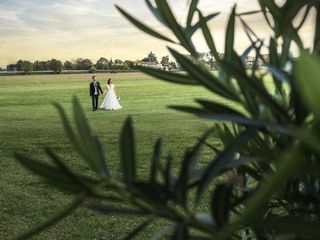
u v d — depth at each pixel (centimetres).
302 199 72
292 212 77
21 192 845
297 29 74
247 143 77
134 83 6644
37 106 3009
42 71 12294
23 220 703
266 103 55
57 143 1462
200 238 66
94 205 69
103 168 55
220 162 55
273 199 78
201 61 78
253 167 88
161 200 54
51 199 802
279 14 75
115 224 660
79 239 616
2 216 716
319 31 74
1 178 958
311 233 49
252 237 90
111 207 68
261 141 76
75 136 52
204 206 605
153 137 1530
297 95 58
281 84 75
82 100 3534
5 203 781
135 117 2183
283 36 80
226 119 56
